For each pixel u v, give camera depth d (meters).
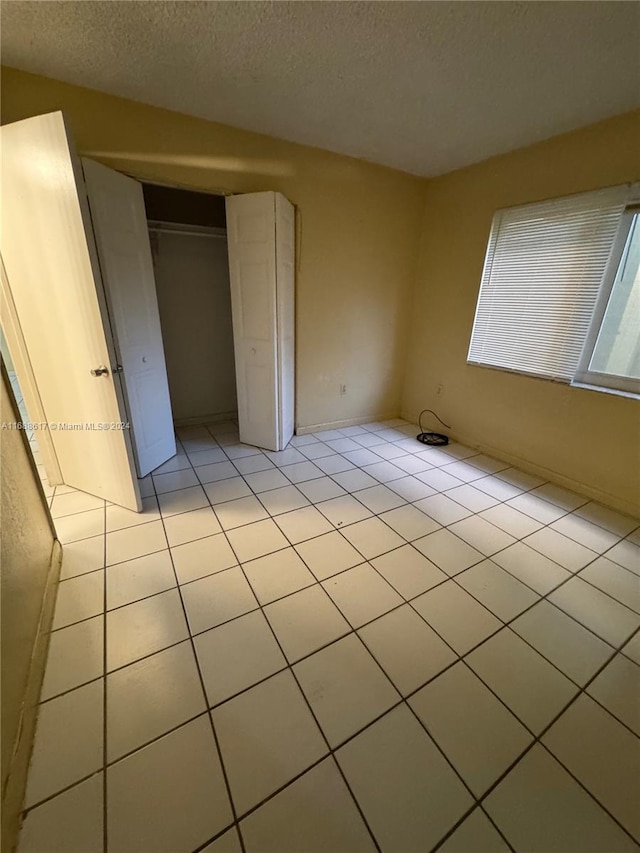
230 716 1.16
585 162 2.28
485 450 3.20
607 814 0.97
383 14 1.43
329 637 1.44
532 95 1.96
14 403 1.55
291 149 2.66
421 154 2.78
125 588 1.64
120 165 2.18
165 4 1.40
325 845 0.90
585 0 1.33
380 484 2.62
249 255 2.64
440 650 1.40
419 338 3.72
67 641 1.38
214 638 1.42
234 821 0.93
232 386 3.86
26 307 1.97
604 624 1.54
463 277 3.17
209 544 1.94
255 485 2.56
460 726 1.16
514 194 2.70
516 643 1.44
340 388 3.61
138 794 0.98
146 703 1.19
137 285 2.42
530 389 2.79
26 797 0.96
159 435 2.79
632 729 1.17
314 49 1.65
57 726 1.12
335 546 1.95
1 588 1.13
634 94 1.90
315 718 1.17
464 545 2.00
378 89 1.96
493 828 0.94
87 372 1.94
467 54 1.65
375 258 3.33
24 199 1.70
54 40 1.61
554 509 2.36
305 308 3.14
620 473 2.34
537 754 1.09
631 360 2.27
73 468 2.36
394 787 1.01
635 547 2.01
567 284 2.47
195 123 2.31
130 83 1.95
